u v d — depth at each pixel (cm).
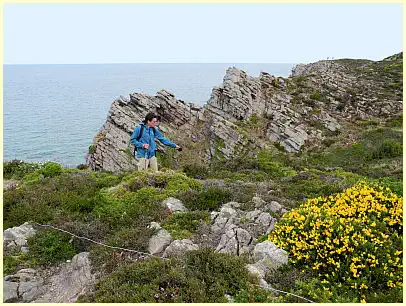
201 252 817
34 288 818
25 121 10362
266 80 5519
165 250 892
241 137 4144
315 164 3778
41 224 1077
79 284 823
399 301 687
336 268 772
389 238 861
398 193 1085
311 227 891
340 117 4891
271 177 2086
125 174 1589
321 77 6106
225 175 2142
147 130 1412
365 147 4000
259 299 693
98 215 1114
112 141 3631
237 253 888
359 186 1120
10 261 902
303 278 769
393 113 4919
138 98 4162
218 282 734
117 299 700
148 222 1052
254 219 1043
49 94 19400
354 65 8306
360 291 727
